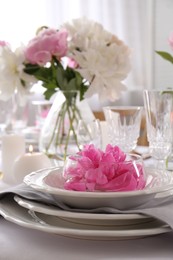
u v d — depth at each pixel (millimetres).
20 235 886
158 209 845
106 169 887
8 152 1306
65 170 921
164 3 3811
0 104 1904
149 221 873
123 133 1320
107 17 3871
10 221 930
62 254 814
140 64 3943
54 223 885
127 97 3832
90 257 801
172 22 3797
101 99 1352
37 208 868
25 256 813
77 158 917
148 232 813
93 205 863
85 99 1437
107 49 1332
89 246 838
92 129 1409
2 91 1364
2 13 3723
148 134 1234
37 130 2002
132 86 3930
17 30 3742
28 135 1916
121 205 867
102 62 1313
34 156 1233
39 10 3746
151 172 992
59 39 1330
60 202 885
